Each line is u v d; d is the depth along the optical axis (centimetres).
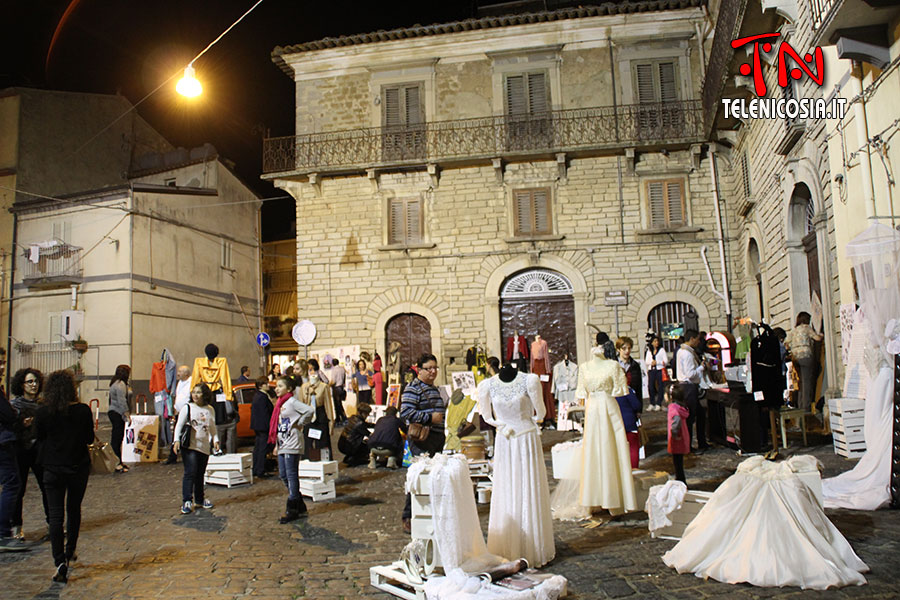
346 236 1912
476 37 1916
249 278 2747
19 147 2308
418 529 480
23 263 2203
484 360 1566
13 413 631
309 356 1889
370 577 491
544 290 1848
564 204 1842
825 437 984
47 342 2116
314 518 716
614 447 621
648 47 1859
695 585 446
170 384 1473
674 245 1798
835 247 1003
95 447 695
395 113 1936
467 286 1847
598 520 628
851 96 905
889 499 615
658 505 563
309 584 488
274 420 988
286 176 1927
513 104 1891
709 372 1078
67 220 2177
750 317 1689
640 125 1819
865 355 719
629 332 1781
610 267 1809
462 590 414
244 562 549
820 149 1045
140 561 562
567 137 1838
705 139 1772
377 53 1956
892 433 631
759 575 438
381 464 1052
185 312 2316
